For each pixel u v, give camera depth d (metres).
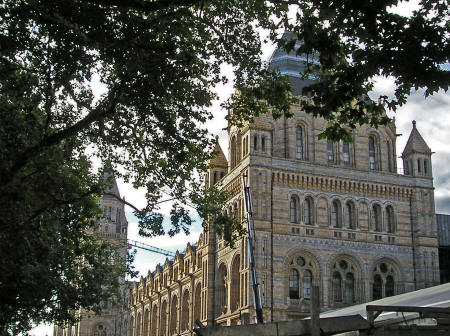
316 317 17.33
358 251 64.81
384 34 19.62
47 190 26.64
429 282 66.12
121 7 21.77
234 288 64.81
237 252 64.06
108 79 28.64
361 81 21.30
